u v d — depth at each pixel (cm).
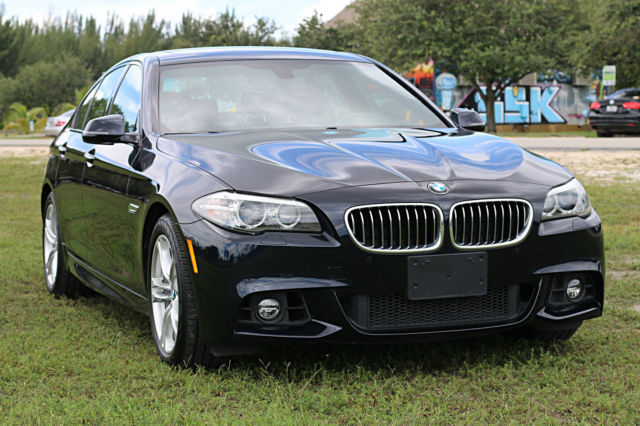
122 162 416
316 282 321
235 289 321
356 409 304
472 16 3219
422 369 355
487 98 3497
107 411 300
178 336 345
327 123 429
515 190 346
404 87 488
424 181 339
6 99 6594
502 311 348
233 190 331
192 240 331
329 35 4847
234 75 452
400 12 3334
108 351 389
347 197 326
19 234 797
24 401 317
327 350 382
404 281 327
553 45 3275
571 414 299
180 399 319
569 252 352
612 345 389
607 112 2194
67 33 9475
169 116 420
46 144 2262
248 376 345
